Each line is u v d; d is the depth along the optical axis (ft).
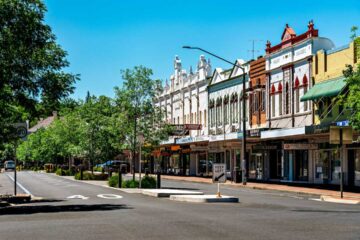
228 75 176.86
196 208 61.41
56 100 71.15
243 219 48.78
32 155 295.89
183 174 217.77
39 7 66.69
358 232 39.68
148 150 120.57
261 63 153.58
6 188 119.24
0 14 63.67
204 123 194.49
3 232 41.16
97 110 164.25
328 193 95.09
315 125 109.91
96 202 73.56
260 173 157.17
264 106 151.64
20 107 74.74
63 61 71.05
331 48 130.41
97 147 162.09
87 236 38.45
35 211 60.23
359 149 114.21
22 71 66.18
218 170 73.05
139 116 119.75
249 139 143.23
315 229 41.42
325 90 116.78
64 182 145.18
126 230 41.55
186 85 211.00
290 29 140.87
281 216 51.55
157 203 70.18
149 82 121.08
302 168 136.56
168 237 37.65
